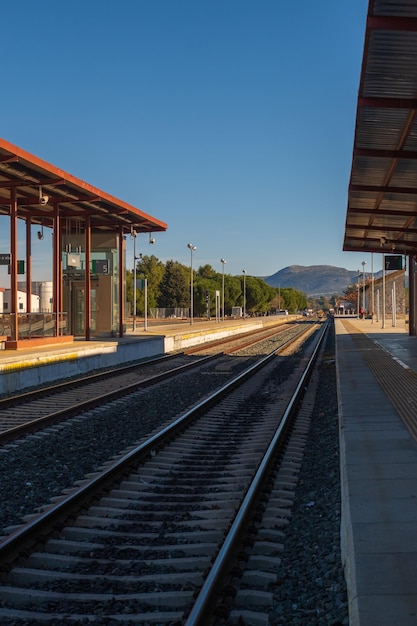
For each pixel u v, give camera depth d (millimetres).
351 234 30281
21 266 28484
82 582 5387
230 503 7562
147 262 133000
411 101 12156
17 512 7242
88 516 7113
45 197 22750
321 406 15672
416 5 9047
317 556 5785
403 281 82312
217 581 4949
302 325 89938
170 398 16891
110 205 28109
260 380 21562
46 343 25469
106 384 20062
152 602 4988
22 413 14367
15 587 5262
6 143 18688
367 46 10125
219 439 11719
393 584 4113
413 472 7113
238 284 136000
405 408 11914
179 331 44750
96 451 10516
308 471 9211
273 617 4668
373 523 5316
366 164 16891
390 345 31500
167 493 8203
